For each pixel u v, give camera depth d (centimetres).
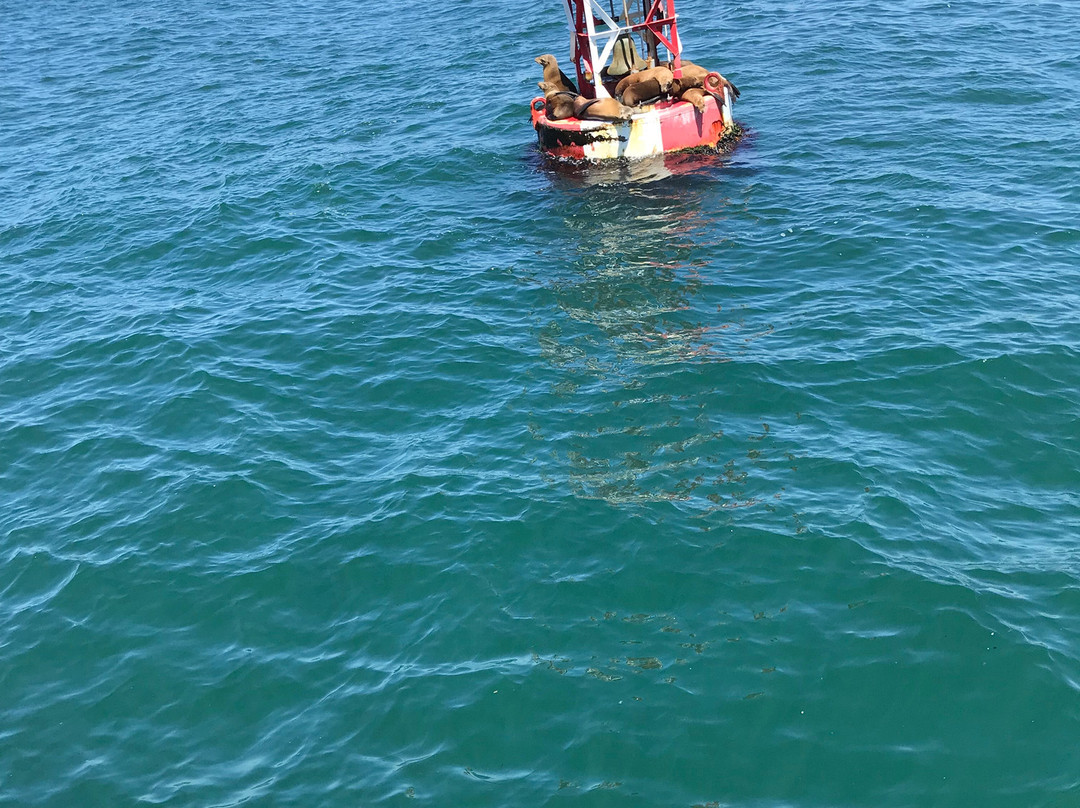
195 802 841
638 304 1537
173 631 1018
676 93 2095
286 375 1430
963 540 1027
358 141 2338
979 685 871
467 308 1565
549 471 1175
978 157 1927
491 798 812
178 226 1969
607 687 899
